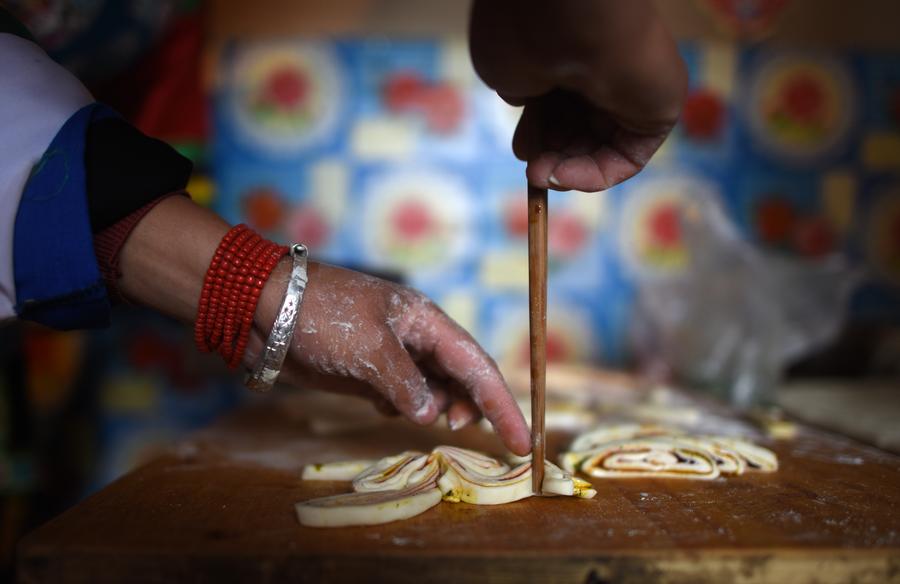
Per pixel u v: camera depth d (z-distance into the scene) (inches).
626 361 77.2
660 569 23.4
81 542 23.8
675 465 33.9
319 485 32.1
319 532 25.4
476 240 76.7
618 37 20.5
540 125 27.4
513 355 77.1
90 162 28.7
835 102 76.0
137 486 31.8
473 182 76.5
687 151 76.4
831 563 23.5
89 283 28.2
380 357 30.2
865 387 60.1
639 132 25.0
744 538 24.9
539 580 23.3
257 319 30.3
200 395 75.7
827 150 76.2
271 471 34.8
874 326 70.9
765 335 61.3
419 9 75.3
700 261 69.6
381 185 76.5
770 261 65.3
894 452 41.3
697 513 28.1
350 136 76.2
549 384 65.2
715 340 63.8
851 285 63.0
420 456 31.8
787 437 44.6
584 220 76.7
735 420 49.9
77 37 50.8
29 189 28.0
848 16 75.3
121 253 29.7
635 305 74.5
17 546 23.4
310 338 30.3
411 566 23.2
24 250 28.0
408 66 75.8
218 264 29.3
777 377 59.5
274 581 23.0
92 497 29.7
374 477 30.1
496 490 29.0
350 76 75.8
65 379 75.0
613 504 29.2
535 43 21.2
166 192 30.1
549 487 29.5
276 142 76.1
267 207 76.5
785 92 76.0
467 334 31.9
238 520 26.7
